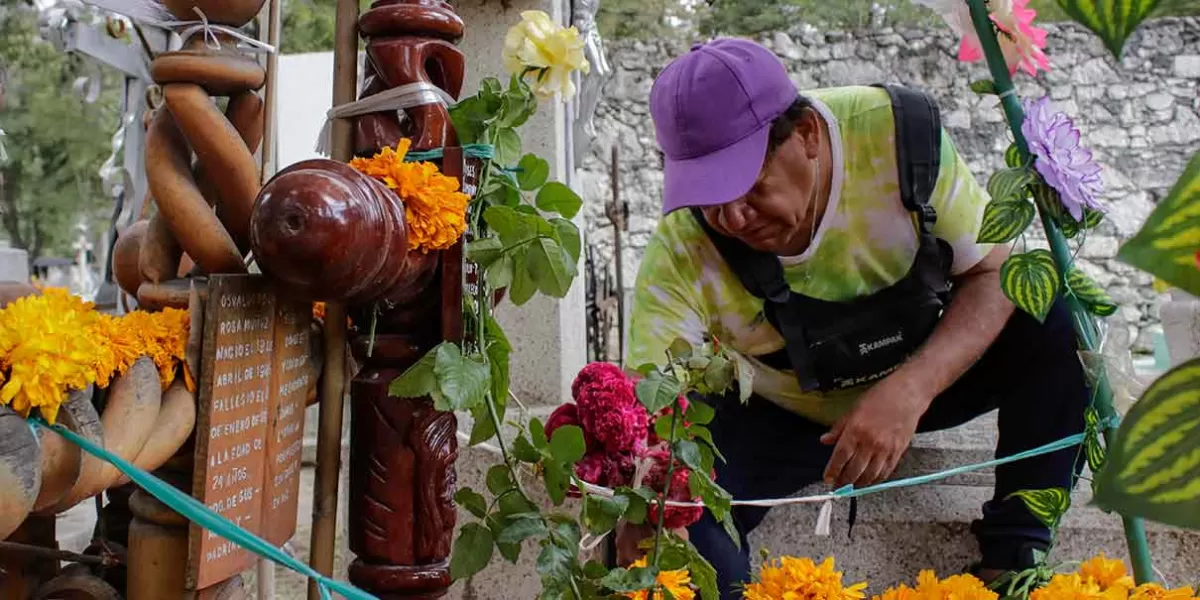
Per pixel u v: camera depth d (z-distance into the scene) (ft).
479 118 3.52
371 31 3.41
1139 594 3.28
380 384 3.34
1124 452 1.46
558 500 3.53
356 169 2.83
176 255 3.21
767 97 5.11
